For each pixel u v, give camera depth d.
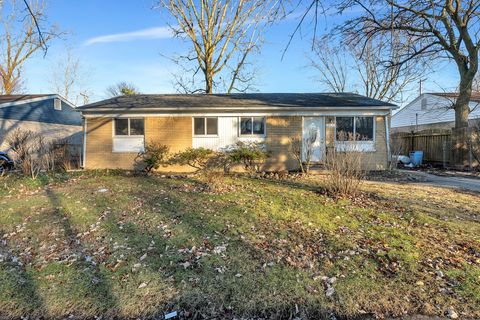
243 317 2.98
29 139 13.01
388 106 13.07
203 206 6.76
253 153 12.64
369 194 8.01
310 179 10.81
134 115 13.51
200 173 12.36
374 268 3.89
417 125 27.55
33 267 4.04
